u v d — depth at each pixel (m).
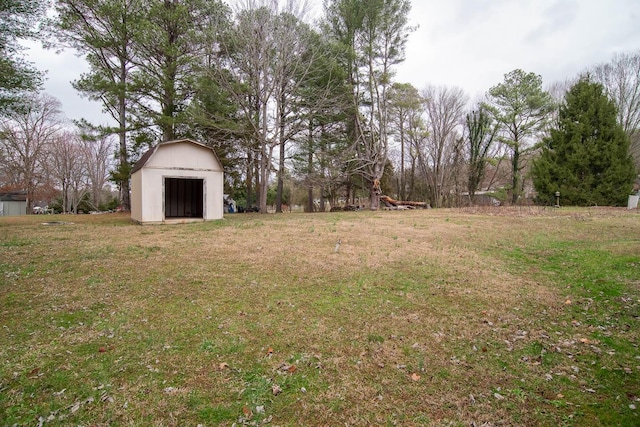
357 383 2.62
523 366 2.90
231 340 3.24
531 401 2.44
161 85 15.89
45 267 5.53
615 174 19.27
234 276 5.21
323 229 10.26
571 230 9.73
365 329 3.53
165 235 9.06
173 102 16.95
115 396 2.40
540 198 21.86
